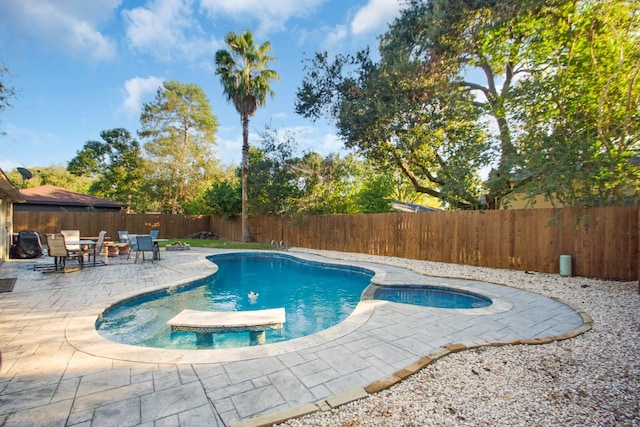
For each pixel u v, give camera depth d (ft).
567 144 22.86
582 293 19.72
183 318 14.82
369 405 8.00
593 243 23.79
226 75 56.34
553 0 21.75
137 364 10.28
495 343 11.94
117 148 93.86
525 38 26.68
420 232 36.32
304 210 50.52
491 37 27.20
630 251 22.26
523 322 14.74
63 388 8.74
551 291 20.53
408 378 9.40
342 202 53.36
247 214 61.87
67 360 10.53
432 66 31.37
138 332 15.88
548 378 9.43
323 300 23.44
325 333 13.29
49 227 54.29
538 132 24.70
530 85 24.62
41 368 9.94
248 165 59.11
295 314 19.98
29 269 28.63
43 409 7.73
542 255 26.43
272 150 54.80
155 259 35.65
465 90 33.63
